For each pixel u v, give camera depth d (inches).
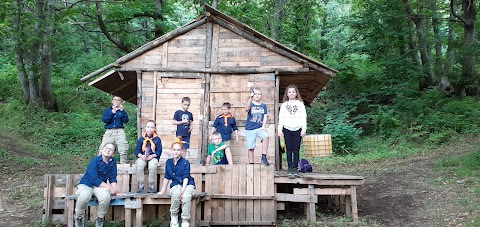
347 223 304.2
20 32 729.6
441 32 889.5
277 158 375.9
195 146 383.9
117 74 402.6
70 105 895.1
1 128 747.4
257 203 305.9
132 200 264.8
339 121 769.6
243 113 385.7
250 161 347.9
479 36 789.9
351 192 311.0
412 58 861.2
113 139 363.9
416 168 490.6
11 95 903.7
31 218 319.0
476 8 762.2
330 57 1078.4
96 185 259.3
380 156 615.2
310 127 852.6
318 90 493.0
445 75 797.2
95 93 989.2
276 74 385.4
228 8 831.7
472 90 783.1
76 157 657.0
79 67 991.6
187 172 262.7
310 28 1093.1
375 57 899.4
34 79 828.6
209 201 296.5
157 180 307.4
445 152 574.9
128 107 885.8
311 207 309.3
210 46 393.4
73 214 270.5
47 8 750.5
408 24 857.5
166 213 295.6
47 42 762.2
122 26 793.6
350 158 622.2
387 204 357.7
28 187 432.5
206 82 390.6
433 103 754.8
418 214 319.6
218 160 350.6
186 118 353.1
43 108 827.4
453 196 355.9
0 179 469.4
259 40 386.9
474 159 462.6
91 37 1101.1
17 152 623.5
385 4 839.1
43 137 735.7
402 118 734.5
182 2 963.3
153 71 394.0
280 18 994.7
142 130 388.8
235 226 301.3
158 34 783.7
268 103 382.9
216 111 387.9
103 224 279.1
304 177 308.3
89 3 796.0
